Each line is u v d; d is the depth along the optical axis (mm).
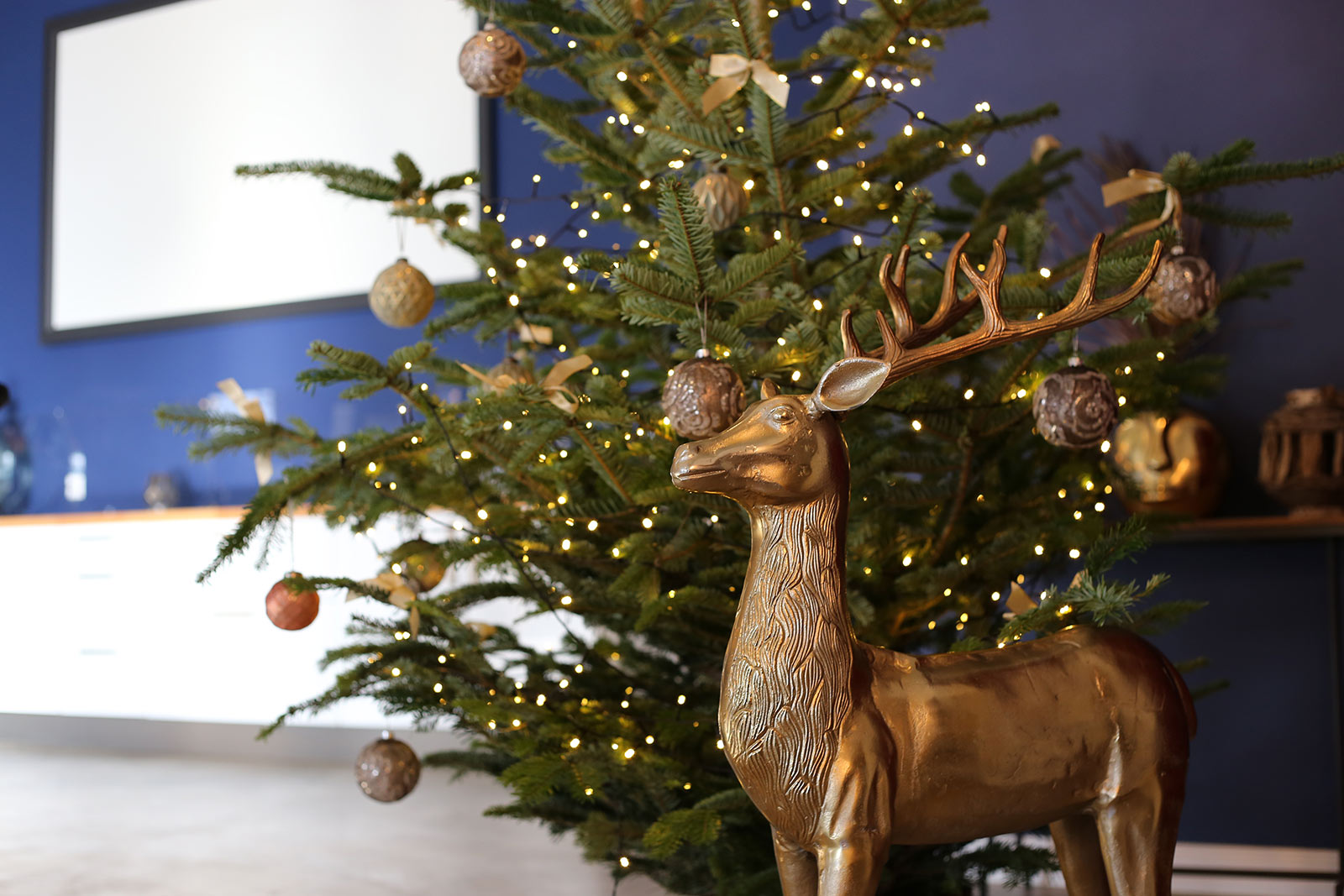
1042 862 1546
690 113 1492
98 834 2592
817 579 1033
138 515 3500
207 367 4082
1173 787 1077
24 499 4297
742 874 1432
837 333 1345
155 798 2988
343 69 3906
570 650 1664
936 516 1602
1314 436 2182
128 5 4227
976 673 1056
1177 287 1397
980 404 1410
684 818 1234
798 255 1389
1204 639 2424
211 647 3385
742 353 1303
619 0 1359
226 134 4066
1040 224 1633
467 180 1557
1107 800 1067
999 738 1031
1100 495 1606
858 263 1441
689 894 1598
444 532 2957
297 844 2498
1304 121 2449
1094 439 1269
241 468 3998
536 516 1473
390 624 1644
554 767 1280
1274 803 2357
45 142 4332
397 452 1545
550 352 1807
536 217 3574
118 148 4230
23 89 4414
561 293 1641
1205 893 2307
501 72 1460
